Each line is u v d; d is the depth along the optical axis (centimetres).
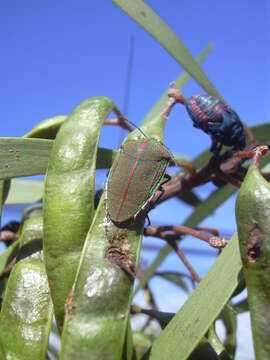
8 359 9
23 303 9
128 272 8
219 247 11
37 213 13
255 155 9
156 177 9
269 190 8
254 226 8
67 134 9
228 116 12
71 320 8
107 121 13
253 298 8
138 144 10
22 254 10
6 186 11
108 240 8
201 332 8
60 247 9
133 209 9
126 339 8
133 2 13
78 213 9
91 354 8
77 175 9
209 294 8
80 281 8
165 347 8
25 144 10
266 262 8
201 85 14
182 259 12
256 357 8
